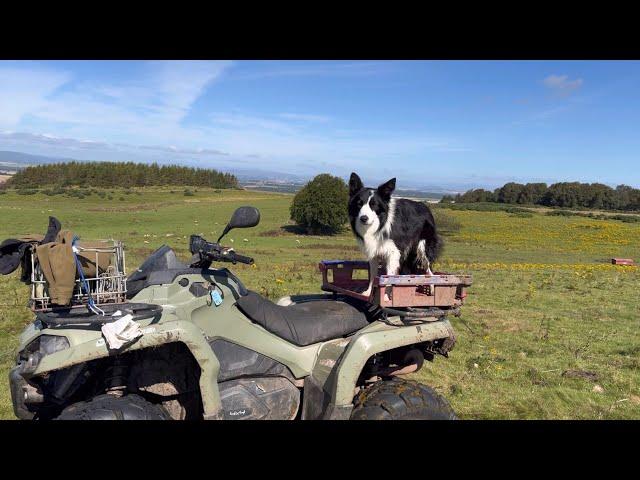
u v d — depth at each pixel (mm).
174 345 3387
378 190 5602
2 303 10859
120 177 113562
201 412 3459
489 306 12758
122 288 3244
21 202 79188
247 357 3553
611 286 17078
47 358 2908
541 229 55125
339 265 4922
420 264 5723
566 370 7387
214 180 127938
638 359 8062
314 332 3738
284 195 111688
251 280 15578
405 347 4059
